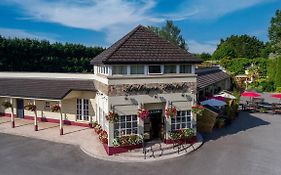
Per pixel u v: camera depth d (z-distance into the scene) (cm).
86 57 5022
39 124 2581
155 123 2022
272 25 7762
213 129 2381
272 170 1527
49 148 1933
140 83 1812
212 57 10300
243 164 1611
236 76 5712
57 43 4728
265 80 5297
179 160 1686
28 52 4241
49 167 1606
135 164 1636
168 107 1894
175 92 1909
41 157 1766
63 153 1834
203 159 1697
